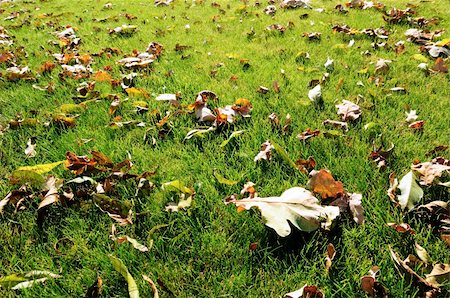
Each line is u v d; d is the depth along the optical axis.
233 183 1.86
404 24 4.50
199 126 2.44
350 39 4.10
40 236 1.68
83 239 1.63
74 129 2.56
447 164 1.86
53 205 1.83
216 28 4.96
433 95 2.72
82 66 3.65
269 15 5.48
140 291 1.41
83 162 2.06
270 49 3.93
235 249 1.55
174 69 3.54
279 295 1.36
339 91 2.88
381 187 1.80
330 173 1.78
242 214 1.70
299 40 4.17
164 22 5.52
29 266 1.54
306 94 2.84
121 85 3.19
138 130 2.48
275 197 1.67
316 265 1.47
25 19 6.29
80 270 1.50
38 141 2.43
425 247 1.48
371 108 2.59
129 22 5.72
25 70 3.53
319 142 2.20
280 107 2.65
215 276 1.45
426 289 1.30
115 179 1.99
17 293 1.43
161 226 1.64
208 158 2.13
